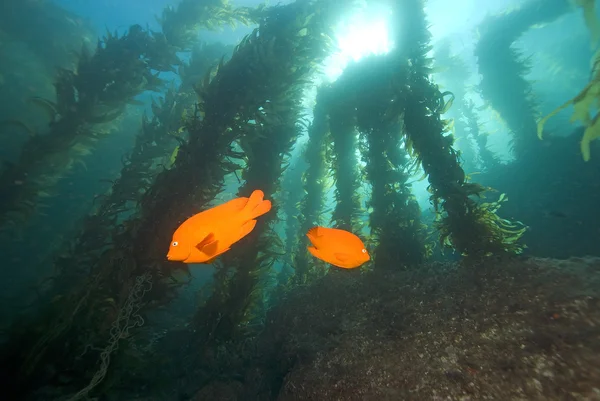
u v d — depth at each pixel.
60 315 3.68
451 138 5.02
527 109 10.73
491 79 11.41
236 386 4.52
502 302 3.07
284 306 5.39
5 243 8.73
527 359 2.29
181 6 7.12
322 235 2.35
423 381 2.45
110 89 5.93
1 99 9.92
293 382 3.23
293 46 5.86
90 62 6.04
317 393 2.89
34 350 3.39
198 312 5.33
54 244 9.73
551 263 3.57
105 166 11.20
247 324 5.54
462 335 2.83
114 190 5.80
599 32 2.88
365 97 6.25
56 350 3.46
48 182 6.41
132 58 6.19
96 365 3.53
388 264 5.52
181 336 5.81
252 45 5.64
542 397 1.98
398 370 2.69
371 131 6.28
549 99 20.84
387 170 6.11
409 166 6.21
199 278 11.04
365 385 2.68
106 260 4.07
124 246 4.11
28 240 9.23
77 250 5.38
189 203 4.34
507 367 2.29
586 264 3.36
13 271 8.89
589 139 2.78
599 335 2.28
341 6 6.26
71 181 10.14
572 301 2.71
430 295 3.78
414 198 6.17
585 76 19.33
